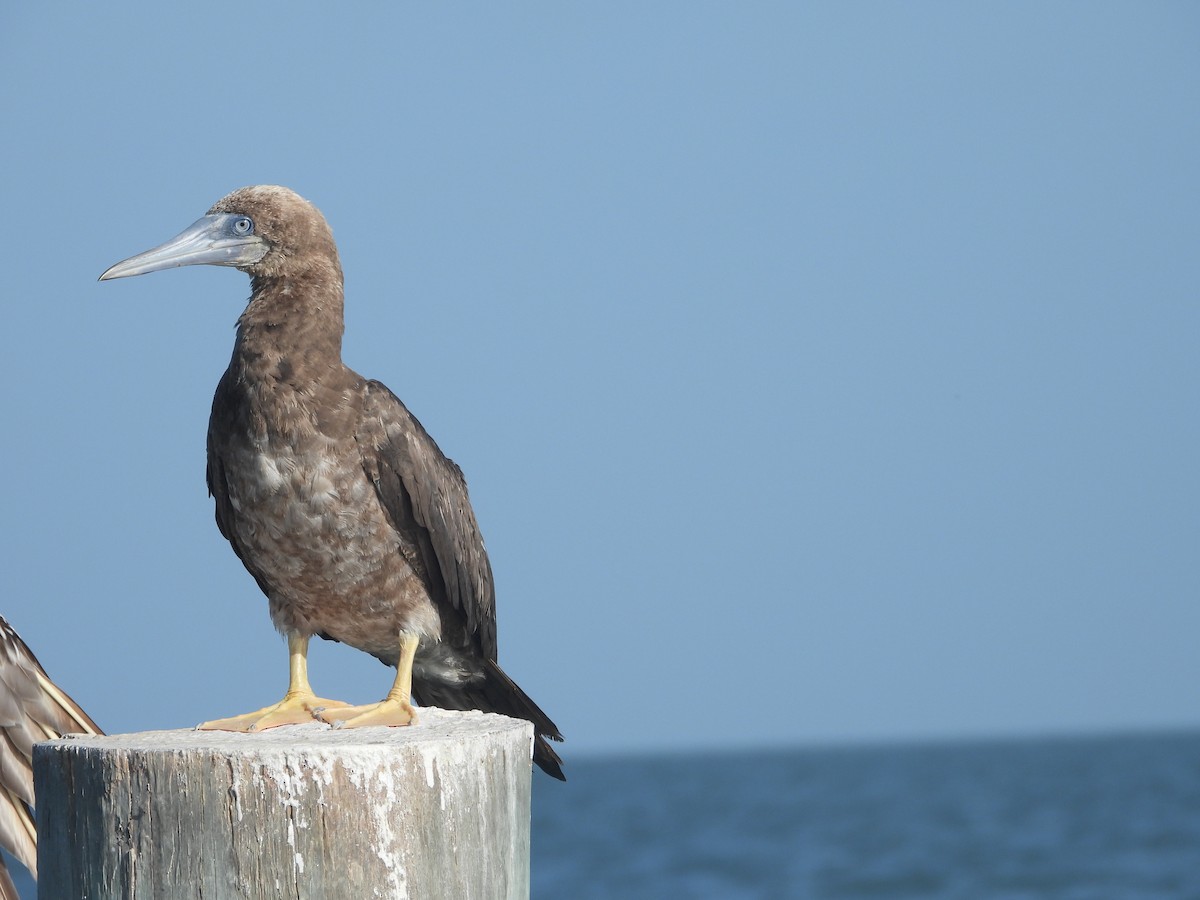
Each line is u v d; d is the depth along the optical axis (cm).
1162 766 18788
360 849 720
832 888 6500
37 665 1052
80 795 739
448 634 1242
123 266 1118
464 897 748
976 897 5988
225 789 718
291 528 1123
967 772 19212
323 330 1129
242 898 714
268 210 1132
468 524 1222
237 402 1119
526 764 834
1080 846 7700
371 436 1131
